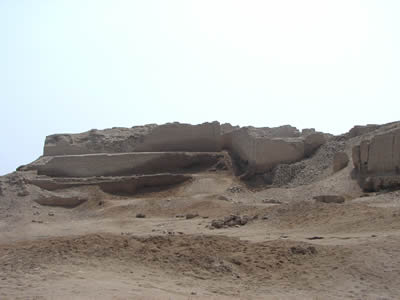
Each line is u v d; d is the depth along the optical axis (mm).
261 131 36875
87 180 33906
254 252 12766
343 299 9516
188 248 12945
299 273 11258
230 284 10609
